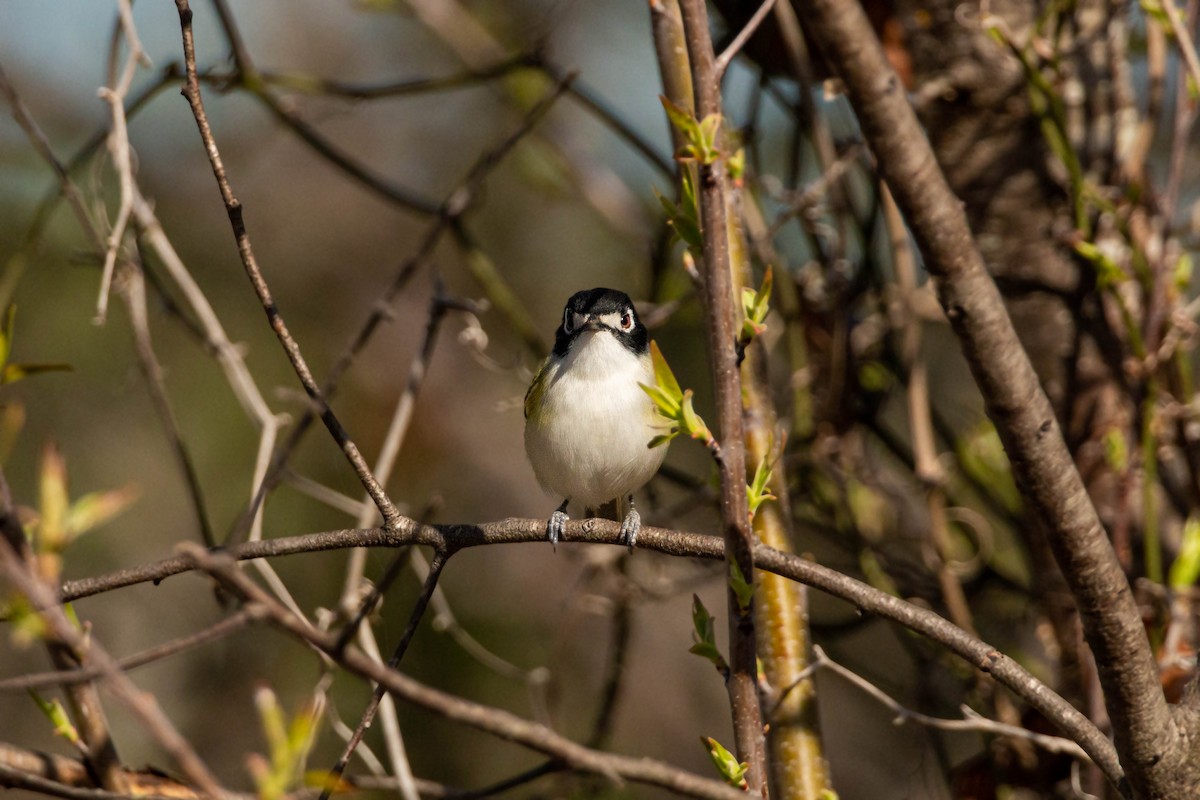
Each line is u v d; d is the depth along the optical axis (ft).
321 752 40.34
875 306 36.63
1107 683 18.63
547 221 49.62
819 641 37.91
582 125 47.52
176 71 35.14
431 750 41.39
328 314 49.60
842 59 17.04
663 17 23.47
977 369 18.04
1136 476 27.71
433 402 49.24
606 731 36.52
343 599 29.89
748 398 26.53
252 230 48.57
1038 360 29.78
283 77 37.11
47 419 43.86
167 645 13.85
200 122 19.35
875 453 39.27
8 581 15.61
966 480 36.01
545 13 46.34
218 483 43.75
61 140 46.47
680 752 46.55
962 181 30.25
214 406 44.39
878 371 37.14
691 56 16.29
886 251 40.63
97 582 20.57
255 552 21.21
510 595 46.42
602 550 36.91
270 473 29.27
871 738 42.42
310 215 50.11
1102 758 18.95
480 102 51.55
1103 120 30.12
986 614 36.11
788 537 26.43
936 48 30.25
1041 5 30.30
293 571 41.68
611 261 48.96
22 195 44.19
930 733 33.42
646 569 38.19
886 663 42.27
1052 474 18.06
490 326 49.83
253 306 47.32
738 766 16.51
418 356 32.32
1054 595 30.81
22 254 33.06
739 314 24.70
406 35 51.39
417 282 50.21
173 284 44.93
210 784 12.75
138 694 13.15
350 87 37.50
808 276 36.76
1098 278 27.86
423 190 51.44
